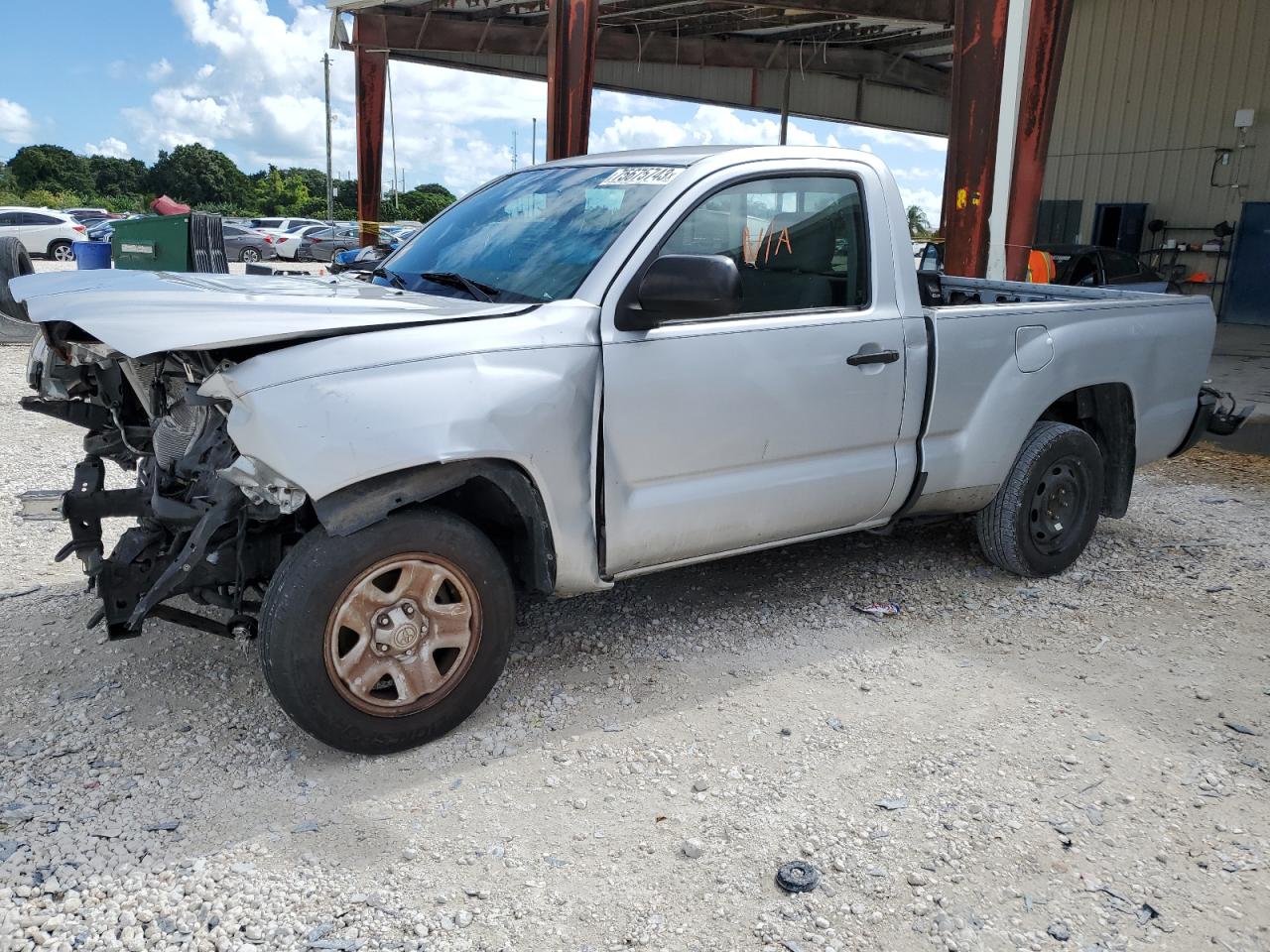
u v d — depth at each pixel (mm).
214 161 110062
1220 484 7398
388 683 3340
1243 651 4309
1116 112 19375
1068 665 4125
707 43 20188
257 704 3602
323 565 3051
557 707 3650
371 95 16141
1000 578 5094
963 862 2836
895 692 3836
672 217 3678
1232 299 18328
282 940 2465
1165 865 2850
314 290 3756
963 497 4660
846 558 5309
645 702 3709
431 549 3236
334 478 2941
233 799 3037
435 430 3088
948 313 4383
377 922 2541
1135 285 14750
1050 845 2922
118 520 5773
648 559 3795
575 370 3408
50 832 2830
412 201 86812
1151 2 18625
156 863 2725
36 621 4234
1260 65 17469
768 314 3920
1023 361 4684
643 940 2510
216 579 3299
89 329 3070
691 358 3664
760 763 3322
